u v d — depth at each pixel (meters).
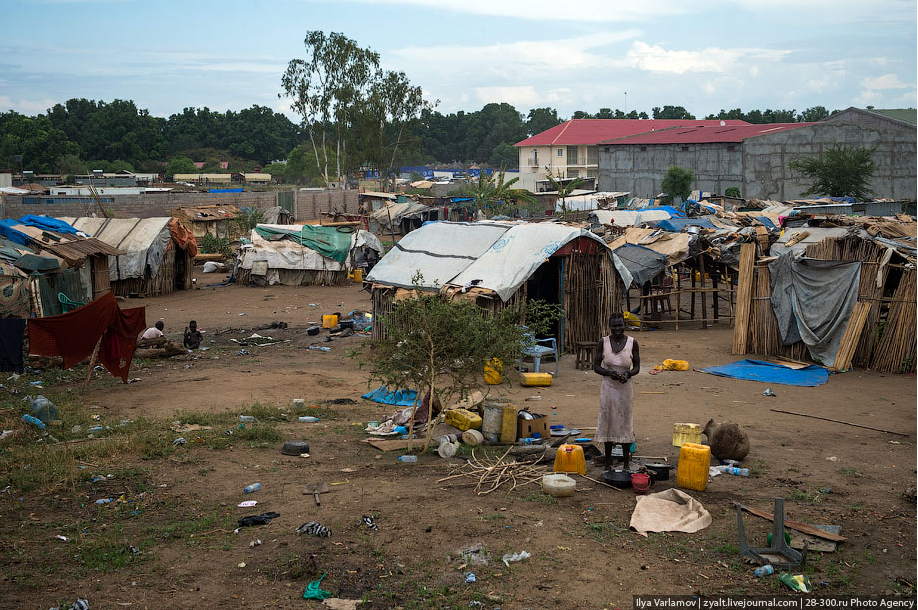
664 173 76.00
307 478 9.86
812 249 20.05
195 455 10.93
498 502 8.82
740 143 68.31
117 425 12.84
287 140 188.62
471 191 63.56
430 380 11.49
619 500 8.98
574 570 6.96
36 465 10.30
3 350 16.41
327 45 79.75
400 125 86.19
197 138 177.00
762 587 6.65
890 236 21.30
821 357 19.34
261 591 6.57
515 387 16.92
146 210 52.47
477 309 12.12
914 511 8.57
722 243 26.30
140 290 34.41
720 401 15.41
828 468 10.46
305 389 16.64
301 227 40.66
